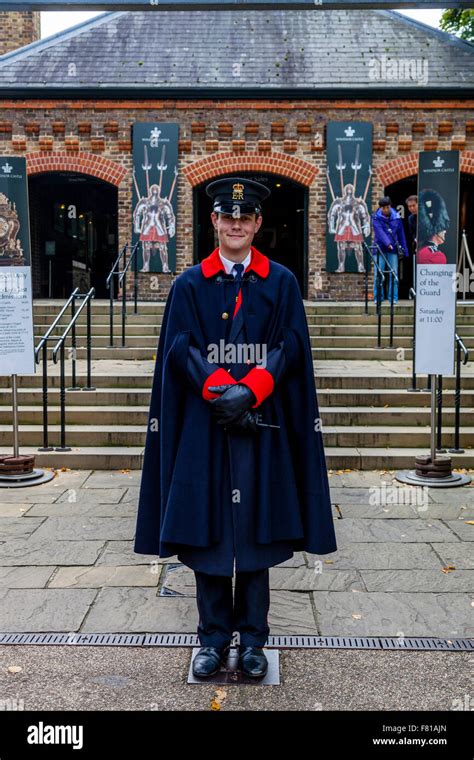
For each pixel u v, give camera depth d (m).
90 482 6.32
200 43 15.05
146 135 14.22
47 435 7.01
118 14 15.65
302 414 3.21
